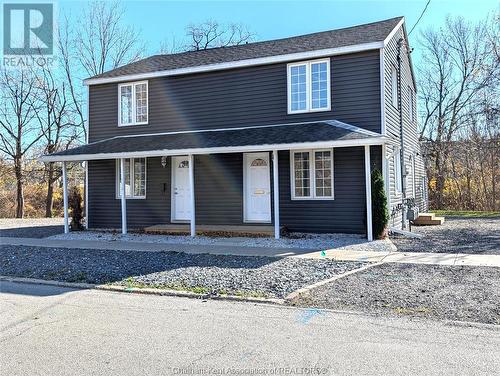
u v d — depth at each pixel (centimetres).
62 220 2216
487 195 2647
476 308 521
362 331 452
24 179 3139
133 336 447
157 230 1340
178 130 1466
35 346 421
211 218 1402
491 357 375
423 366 358
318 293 615
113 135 1568
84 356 393
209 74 1426
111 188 1536
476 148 2666
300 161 1281
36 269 836
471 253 912
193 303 584
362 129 1145
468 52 2920
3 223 1986
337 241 1095
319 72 1276
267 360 377
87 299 612
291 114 1305
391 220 1268
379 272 738
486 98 2666
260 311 538
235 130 1351
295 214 1279
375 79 1199
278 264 830
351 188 1213
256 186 1353
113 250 1050
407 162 1606
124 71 1589
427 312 512
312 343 418
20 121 2964
